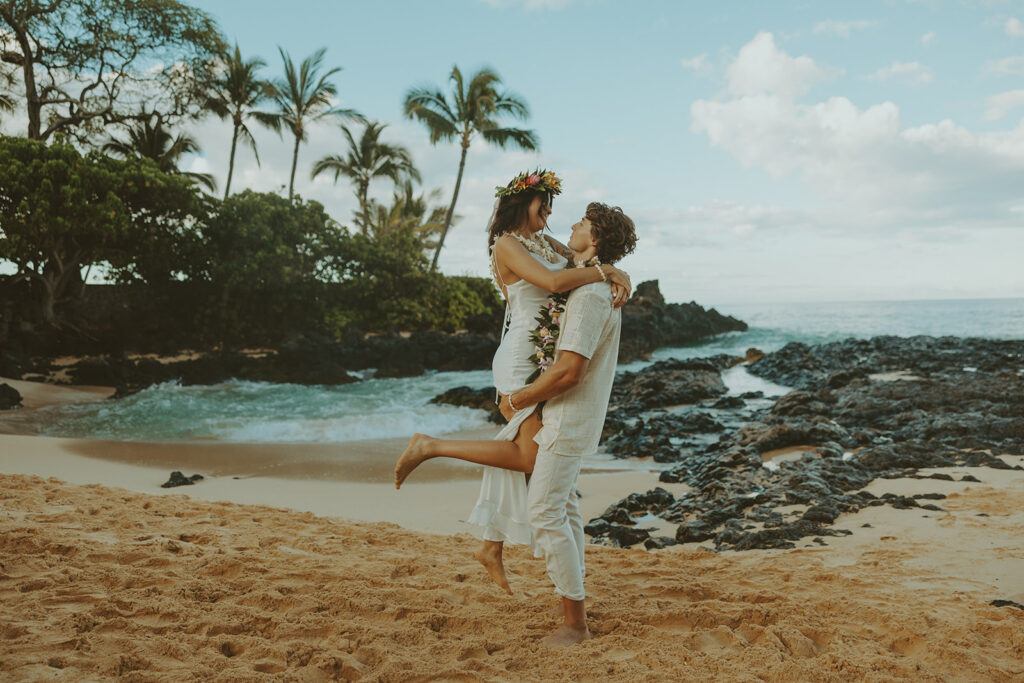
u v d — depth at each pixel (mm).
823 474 6867
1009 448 8070
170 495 6457
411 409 15148
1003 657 2799
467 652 2676
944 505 5719
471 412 14398
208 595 3217
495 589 3518
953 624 3078
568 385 2639
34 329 22109
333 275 28141
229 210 25984
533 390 2668
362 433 11977
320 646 2670
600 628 2982
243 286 25609
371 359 24734
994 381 13766
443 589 3512
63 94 26203
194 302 26047
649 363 27125
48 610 2902
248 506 5754
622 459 9562
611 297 2707
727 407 14359
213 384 20609
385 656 2582
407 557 4160
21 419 13641
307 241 27000
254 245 25938
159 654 2516
